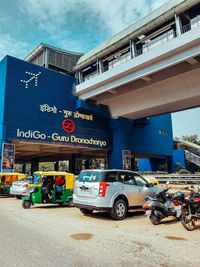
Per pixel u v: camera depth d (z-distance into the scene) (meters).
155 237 5.83
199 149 47.53
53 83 27.14
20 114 23.45
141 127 36.16
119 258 4.29
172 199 8.01
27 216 8.71
